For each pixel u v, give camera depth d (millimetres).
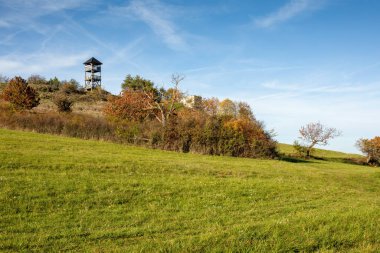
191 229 13352
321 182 30047
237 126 49531
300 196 21875
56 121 47812
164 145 46062
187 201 18141
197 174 26391
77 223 13516
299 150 73375
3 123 46656
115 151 34625
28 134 39656
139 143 46250
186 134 47031
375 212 13484
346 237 10289
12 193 16344
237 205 18203
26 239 11117
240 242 9508
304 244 9641
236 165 33844
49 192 17078
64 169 22703
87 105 95750
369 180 36281
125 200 17406
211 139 47469
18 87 64562
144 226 13531
